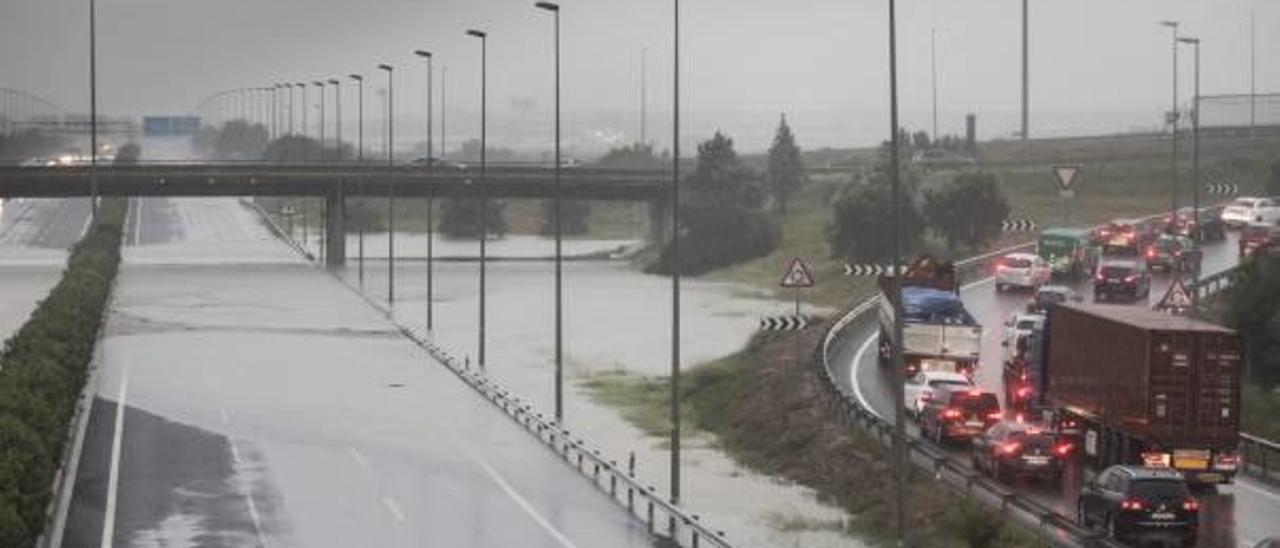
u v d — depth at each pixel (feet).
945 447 267.59
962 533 200.75
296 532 228.22
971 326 317.63
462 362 431.02
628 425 334.85
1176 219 568.82
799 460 278.46
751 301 590.96
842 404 294.05
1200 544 193.16
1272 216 617.21
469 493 258.78
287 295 625.41
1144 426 220.64
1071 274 499.51
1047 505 217.15
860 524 228.22
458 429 323.16
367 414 341.21
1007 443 235.20
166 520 235.20
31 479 208.13
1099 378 239.30
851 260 634.43
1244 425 271.69
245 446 299.99
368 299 609.42
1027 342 301.63
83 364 350.84
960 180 635.25
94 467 277.03
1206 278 437.58
